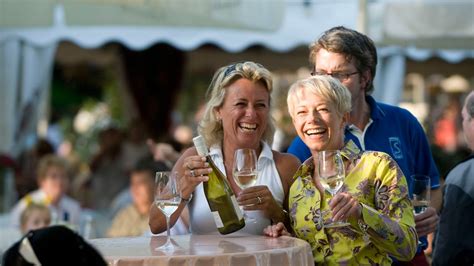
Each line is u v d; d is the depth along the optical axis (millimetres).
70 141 29266
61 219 15227
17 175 18781
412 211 7684
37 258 5250
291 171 8617
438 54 18453
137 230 14836
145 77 19781
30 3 16047
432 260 9117
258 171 8406
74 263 5277
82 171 25875
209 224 8414
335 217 7227
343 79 8844
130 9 16016
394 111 9508
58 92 26594
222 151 8617
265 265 6965
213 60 19969
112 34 16516
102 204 19906
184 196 7957
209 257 6832
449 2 15891
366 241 7730
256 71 8336
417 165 9656
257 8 16281
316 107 7840
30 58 17359
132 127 19969
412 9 15875
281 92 25188
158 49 19703
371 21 15930
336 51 8836
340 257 7754
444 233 8867
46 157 16766
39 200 16250
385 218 7367
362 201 7652
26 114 17609
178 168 8547
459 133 25969
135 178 14969
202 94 24625
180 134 23625
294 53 19625
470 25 15883
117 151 20109
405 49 17656
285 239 7781
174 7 16016
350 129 9164
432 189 9773
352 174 7777
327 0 16453
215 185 8180
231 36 16531
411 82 29766
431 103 29688
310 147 7961
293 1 16516
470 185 8781
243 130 8312
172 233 9133
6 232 14984
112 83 26766
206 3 16109
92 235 14648
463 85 29547
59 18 16641
